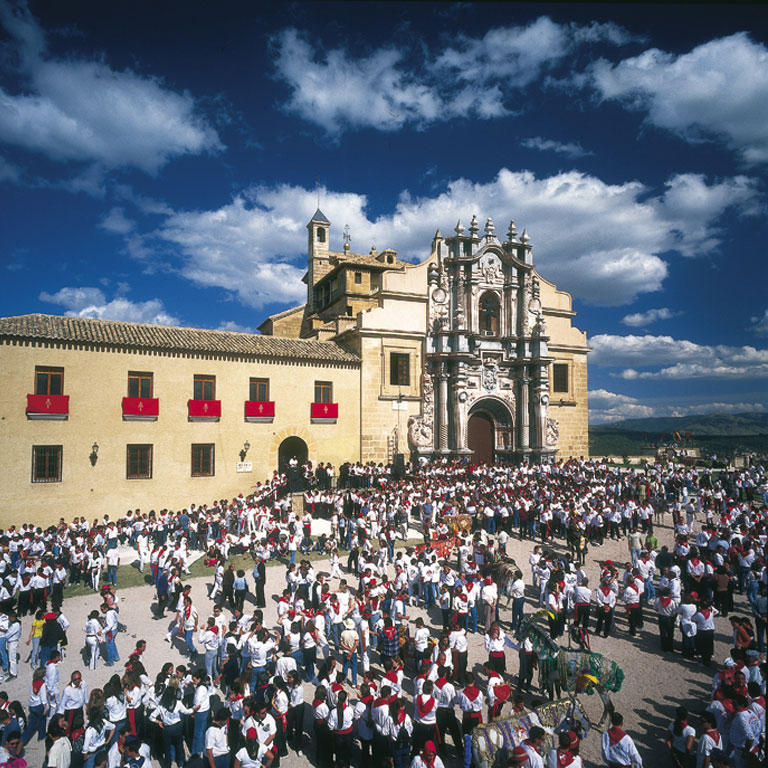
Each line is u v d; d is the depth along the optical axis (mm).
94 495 27812
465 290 40125
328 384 35562
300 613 15039
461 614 16656
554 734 11352
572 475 35531
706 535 22453
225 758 10133
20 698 13148
